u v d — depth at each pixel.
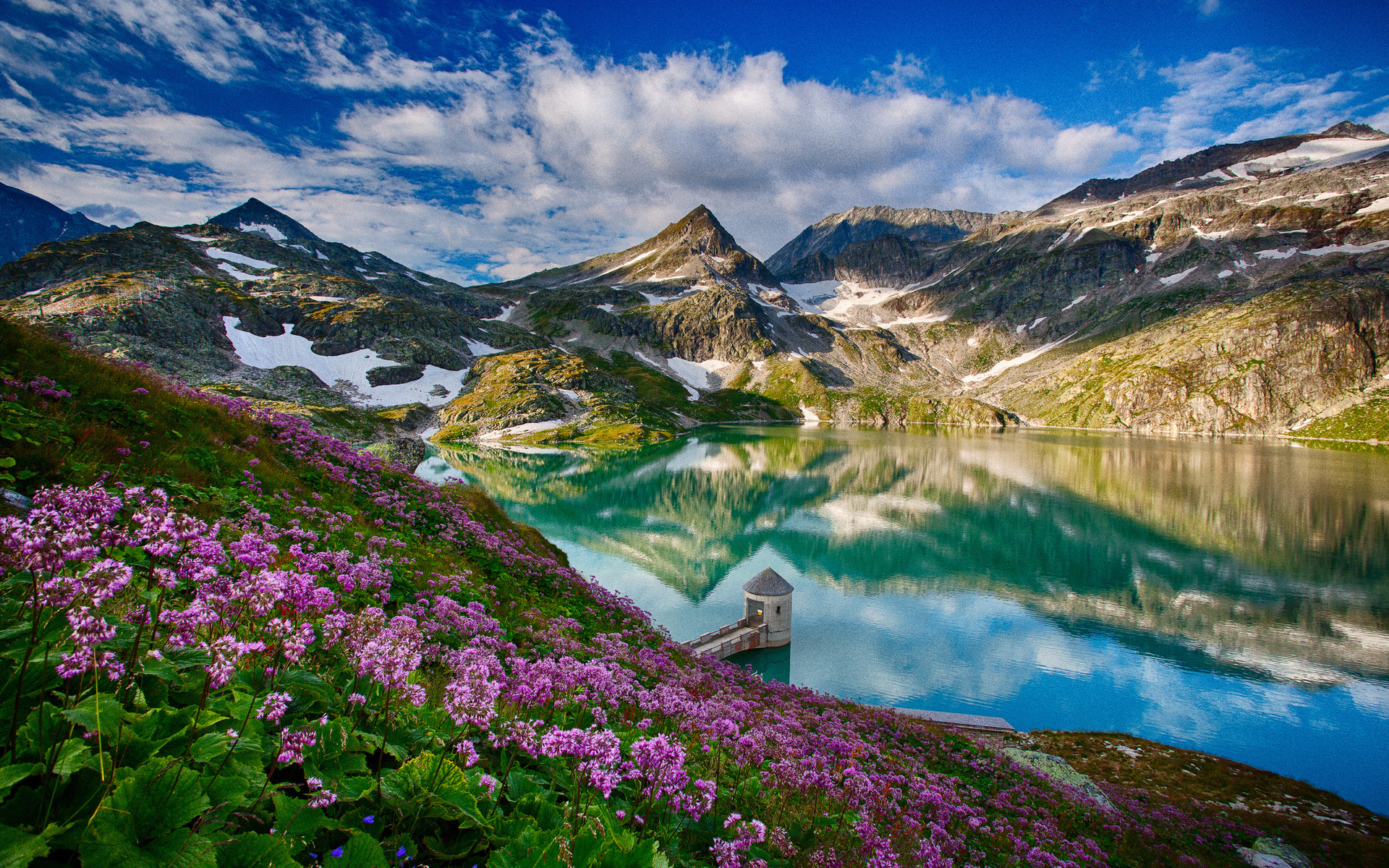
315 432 23.66
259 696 5.18
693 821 7.25
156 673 4.52
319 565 8.95
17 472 9.78
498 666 7.48
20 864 2.62
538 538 34.69
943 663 50.25
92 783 3.62
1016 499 118.31
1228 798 30.12
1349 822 28.39
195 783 3.52
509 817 5.58
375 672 5.27
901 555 82.00
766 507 109.75
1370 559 81.88
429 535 20.89
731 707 13.87
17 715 3.72
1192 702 45.28
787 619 51.75
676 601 63.34
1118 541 89.75
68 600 3.53
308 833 4.19
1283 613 63.28
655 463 166.88
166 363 197.88
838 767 14.70
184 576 5.41
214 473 14.70
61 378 14.13
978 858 13.09
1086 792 25.39
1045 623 59.94
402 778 5.06
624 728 9.88
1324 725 42.59
